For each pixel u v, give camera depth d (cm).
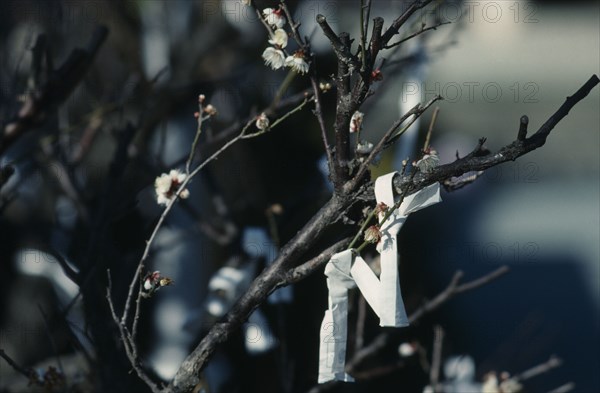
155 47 546
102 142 507
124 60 541
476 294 995
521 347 699
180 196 253
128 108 457
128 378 310
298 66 228
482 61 1344
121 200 357
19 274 463
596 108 1561
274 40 234
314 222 229
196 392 298
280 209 391
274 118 418
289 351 442
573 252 1138
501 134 1306
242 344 424
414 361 478
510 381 380
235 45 564
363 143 240
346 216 229
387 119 546
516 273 1067
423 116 721
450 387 402
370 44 222
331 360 218
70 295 392
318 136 578
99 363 309
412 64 427
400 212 215
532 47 1502
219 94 511
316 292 473
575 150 1476
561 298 1013
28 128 332
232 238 432
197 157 399
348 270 218
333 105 498
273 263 233
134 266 364
